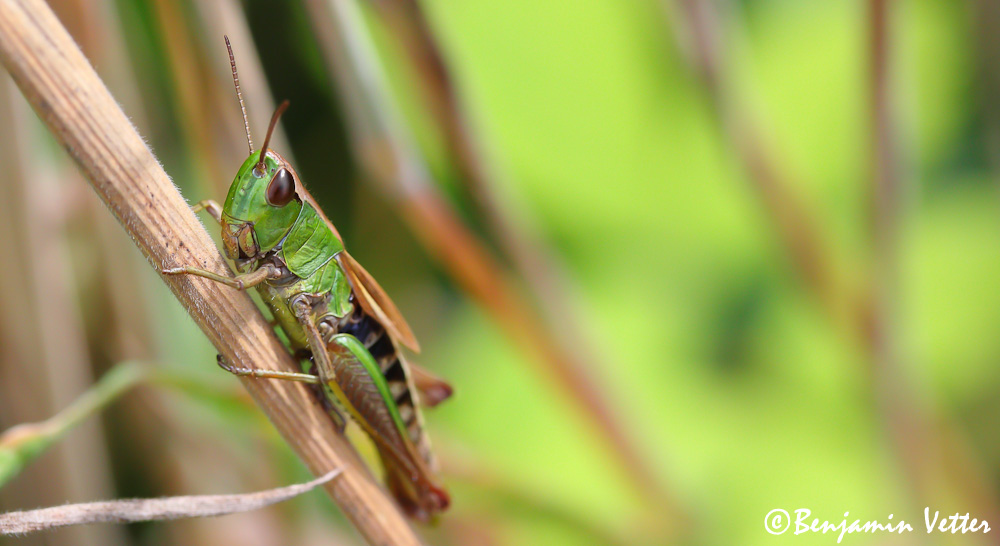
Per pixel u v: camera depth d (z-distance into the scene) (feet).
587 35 0.71
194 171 0.57
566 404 0.57
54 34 0.47
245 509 0.48
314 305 0.51
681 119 0.71
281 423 0.49
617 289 0.68
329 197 0.64
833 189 0.68
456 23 0.70
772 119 0.71
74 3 0.52
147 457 0.57
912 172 0.57
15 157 0.53
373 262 0.66
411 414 0.52
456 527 0.58
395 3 0.53
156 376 0.51
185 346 0.57
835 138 0.69
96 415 0.55
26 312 0.54
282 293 0.51
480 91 0.69
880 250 0.56
